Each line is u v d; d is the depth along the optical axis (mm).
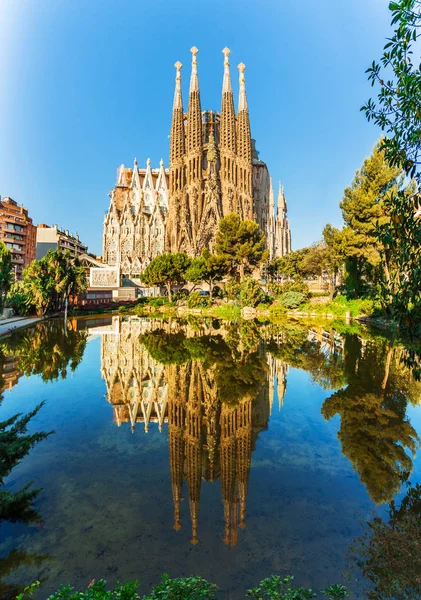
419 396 10289
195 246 81312
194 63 84938
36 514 4957
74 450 7184
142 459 6797
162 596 2916
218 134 93750
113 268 62781
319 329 27297
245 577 3785
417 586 3639
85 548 4250
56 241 84250
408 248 4418
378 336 22719
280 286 50625
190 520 4832
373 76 4367
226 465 6523
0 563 3982
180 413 9289
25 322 29578
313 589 3600
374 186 33406
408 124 4133
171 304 54969
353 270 38812
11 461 5988
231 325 31219
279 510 5062
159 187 98250
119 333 25516
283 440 7582
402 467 6312
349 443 7336
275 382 11961
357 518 4859
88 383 12062
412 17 3648
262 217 97250
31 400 10312
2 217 76188
